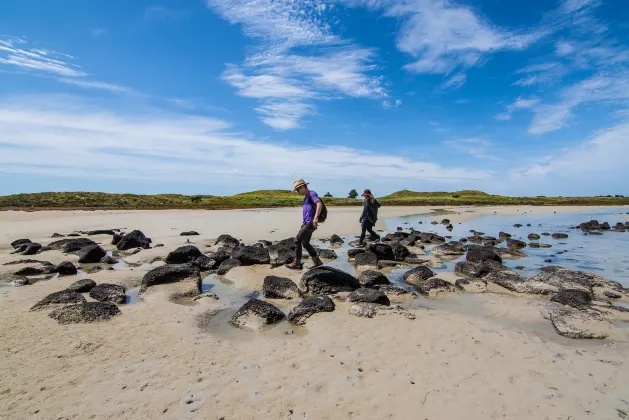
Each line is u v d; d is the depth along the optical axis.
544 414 3.82
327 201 70.62
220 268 11.09
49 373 4.54
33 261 11.16
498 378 4.54
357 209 49.72
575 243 18.00
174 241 17.19
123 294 7.89
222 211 42.78
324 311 6.90
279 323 6.56
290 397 4.12
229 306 7.66
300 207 56.06
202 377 4.53
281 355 5.18
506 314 7.07
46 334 5.73
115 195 55.53
